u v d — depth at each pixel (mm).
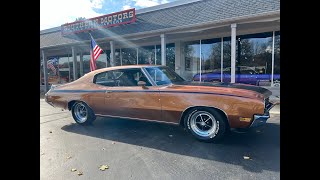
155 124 5723
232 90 4105
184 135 4777
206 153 3789
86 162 3566
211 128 4219
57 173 3215
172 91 4430
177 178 3004
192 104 4211
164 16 11430
